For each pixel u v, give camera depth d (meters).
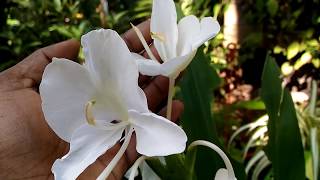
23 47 0.44
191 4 0.50
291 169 0.21
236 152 0.36
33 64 0.20
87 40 0.13
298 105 0.39
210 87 0.22
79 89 0.14
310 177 0.30
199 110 0.22
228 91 0.57
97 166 0.19
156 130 0.13
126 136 0.14
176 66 0.15
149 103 0.21
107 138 0.14
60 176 0.14
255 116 0.44
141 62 0.15
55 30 0.45
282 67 0.55
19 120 0.18
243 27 0.58
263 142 0.34
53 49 0.19
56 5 0.47
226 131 0.40
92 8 0.48
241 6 0.57
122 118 0.14
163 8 0.16
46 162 0.19
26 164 0.18
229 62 0.56
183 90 0.22
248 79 0.60
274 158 0.22
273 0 0.53
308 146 0.32
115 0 0.58
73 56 0.20
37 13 0.46
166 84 0.20
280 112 0.22
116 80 0.14
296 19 0.54
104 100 0.14
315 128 0.31
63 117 0.14
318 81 0.54
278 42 0.55
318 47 0.53
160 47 0.16
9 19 0.46
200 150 0.22
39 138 0.19
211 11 0.54
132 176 0.15
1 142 0.18
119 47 0.13
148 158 0.16
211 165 0.21
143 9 0.51
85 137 0.14
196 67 0.22
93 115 0.14
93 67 0.14
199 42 0.15
